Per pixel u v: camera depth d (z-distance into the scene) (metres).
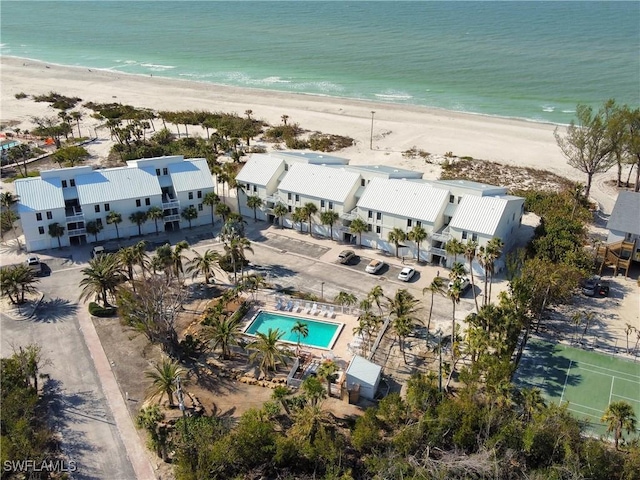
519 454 50.12
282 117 169.50
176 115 173.62
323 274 84.69
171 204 97.88
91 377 62.25
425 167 133.38
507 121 172.75
